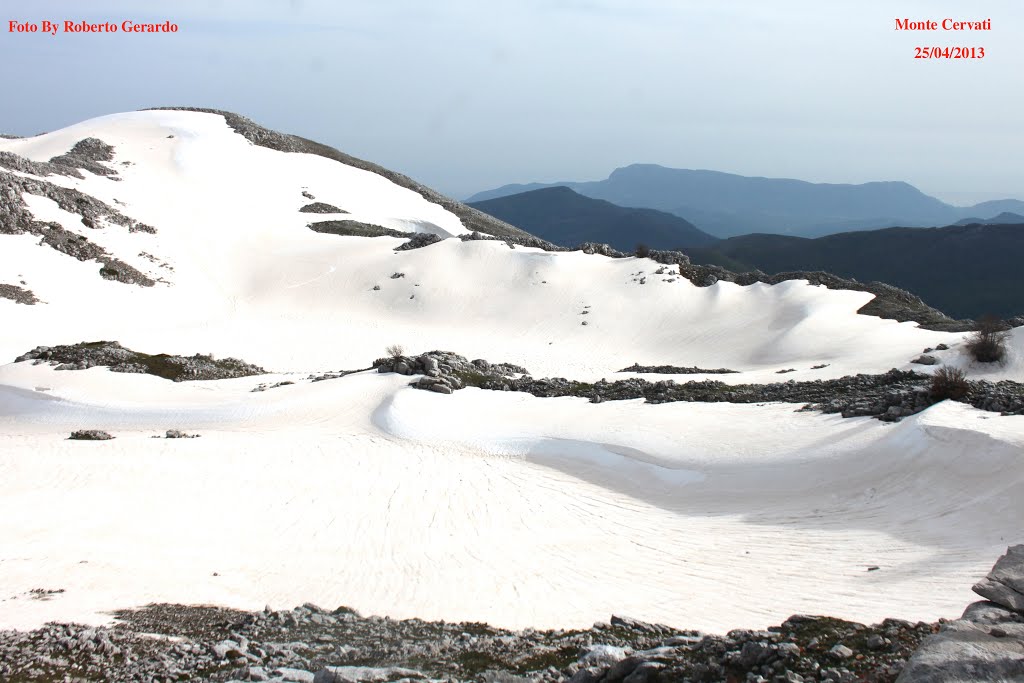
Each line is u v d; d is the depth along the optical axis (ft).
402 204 470.39
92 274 275.18
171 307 272.72
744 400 137.49
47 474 109.19
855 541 72.64
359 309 283.59
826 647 40.01
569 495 100.78
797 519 81.35
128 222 323.37
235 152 455.63
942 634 31.50
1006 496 72.64
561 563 76.43
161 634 55.83
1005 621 32.14
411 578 73.72
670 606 62.39
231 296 294.05
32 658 49.21
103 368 189.16
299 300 291.38
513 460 117.50
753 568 69.92
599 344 249.34
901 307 247.50
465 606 65.87
